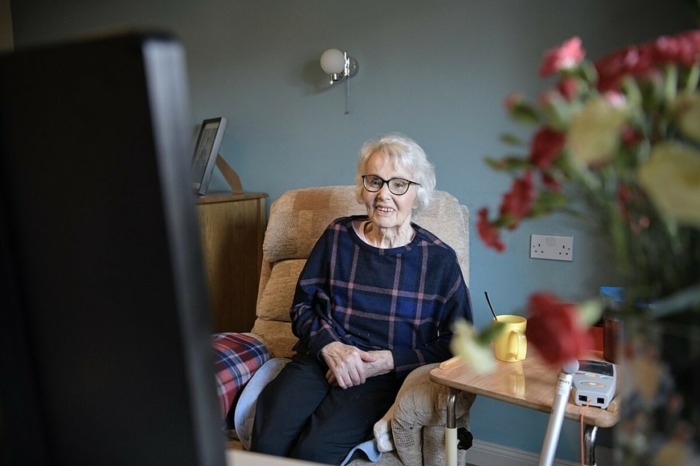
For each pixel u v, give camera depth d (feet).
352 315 6.03
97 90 1.28
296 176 8.69
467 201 7.30
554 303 1.70
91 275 1.44
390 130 7.74
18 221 1.48
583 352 1.65
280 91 8.63
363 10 7.73
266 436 5.36
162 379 1.44
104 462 1.59
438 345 5.76
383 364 5.65
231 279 8.48
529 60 6.69
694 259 1.68
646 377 1.68
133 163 1.30
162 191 1.28
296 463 2.61
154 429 1.50
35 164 1.41
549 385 4.42
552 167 1.70
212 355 1.45
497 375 4.62
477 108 7.08
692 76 1.71
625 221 1.73
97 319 1.47
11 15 11.41
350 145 8.12
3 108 1.40
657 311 1.67
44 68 1.32
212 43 9.18
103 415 1.55
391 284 5.94
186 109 1.30
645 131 1.66
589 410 3.94
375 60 7.73
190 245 1.34
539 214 1.84
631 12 6.08
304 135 8.50
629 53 1.71
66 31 10.78
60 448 1.65
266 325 7.18
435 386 4.89
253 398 5.89
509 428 7.41
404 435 4.94
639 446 1.72
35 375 1.60
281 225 7.39
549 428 3.94
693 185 1.37
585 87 1.76
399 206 5.83
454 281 5.89
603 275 6.52
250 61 8.84
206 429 1.46
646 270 1.74
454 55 7.15
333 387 5.75
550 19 6.51
